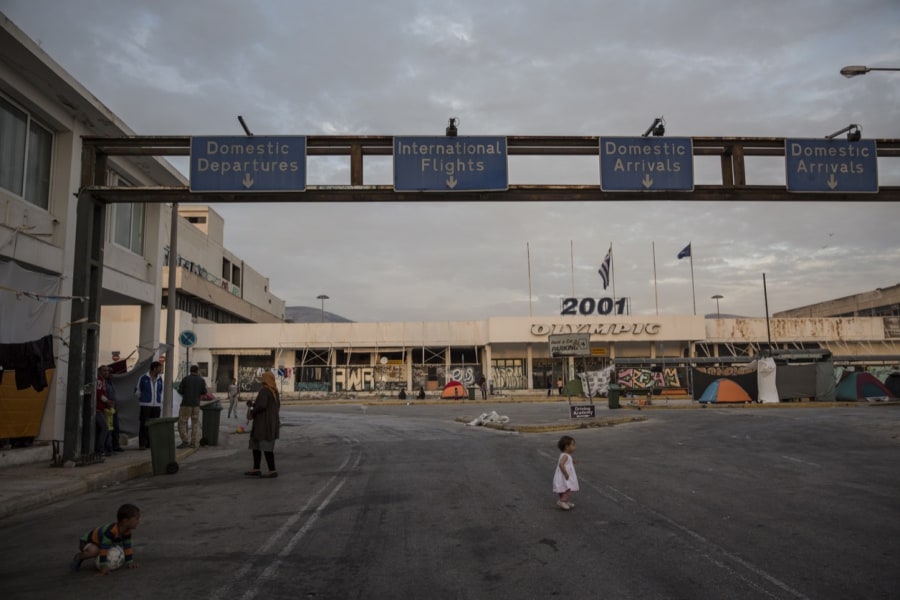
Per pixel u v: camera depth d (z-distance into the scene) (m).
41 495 9.58
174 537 7.37
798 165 15.11
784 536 7.23
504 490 10.16
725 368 35.12
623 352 53.25
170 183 19.98
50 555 6.75
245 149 14.09
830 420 22.52
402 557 6.50
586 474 11.73
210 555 6.62
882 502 9.13
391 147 14.62
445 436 19.56
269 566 6.21
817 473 11.77
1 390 12.69
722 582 5.65
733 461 13.39
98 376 14.25
